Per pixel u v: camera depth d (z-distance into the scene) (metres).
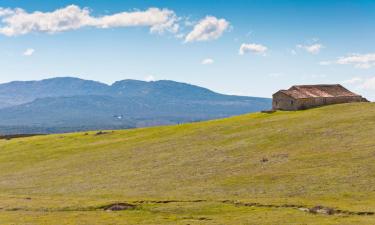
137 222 58.12
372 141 97.56
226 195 74.44
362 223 52.22
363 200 64.38
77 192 87.06
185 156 111.50
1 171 121.00
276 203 65.38
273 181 80.25
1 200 76.94
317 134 112.06
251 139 118.75
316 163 88.00
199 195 76.00
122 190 85.50
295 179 79.50
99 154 127.69
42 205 70.94
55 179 103.50
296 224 53.53
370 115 123.94
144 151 123.69
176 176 93.75
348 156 89.06
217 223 55.81
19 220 60.44
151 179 93.44
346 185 72.62
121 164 112.12
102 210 67.19
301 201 65.69
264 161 96.25
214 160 103.88
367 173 77.12
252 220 56.50
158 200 71.38
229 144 117.31
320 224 52.97
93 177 101.44
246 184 80.56
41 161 127.88
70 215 63.22
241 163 97.75
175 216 61.28
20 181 105.00
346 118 124.75
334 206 61.25
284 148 105.00
